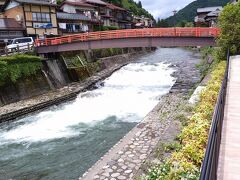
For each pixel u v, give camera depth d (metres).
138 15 125.50
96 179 9.03
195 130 8.11
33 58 28.78
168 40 29.52
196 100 14.83
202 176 2.67
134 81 34.81
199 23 82.69
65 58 36.31
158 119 15.59
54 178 12.48
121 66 47.97
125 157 10.56
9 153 15.48
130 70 43.59
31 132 18.52
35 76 28.41
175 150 8.45
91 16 61.47
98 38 31.58
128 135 13.22
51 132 18.30
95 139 16.64
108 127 18.56
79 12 60.19
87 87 31.88
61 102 26.25
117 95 27.52
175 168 6.16
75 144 16.12
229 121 8.62
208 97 11.65
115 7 77.00
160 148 9.22
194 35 28.28
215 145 4.42
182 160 6.52
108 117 20.78
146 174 7.69
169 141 9.58
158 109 18.08
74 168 13.29
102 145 15.70
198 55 60.81
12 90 25.19
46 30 42.47
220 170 5.75
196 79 31.92
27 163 14.16
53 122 20.33
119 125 18.84
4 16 41.03
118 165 9.93
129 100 25.39
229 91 12.60
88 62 41.62
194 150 6.85
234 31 26.16
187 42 29.02
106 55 50.06
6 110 22.09
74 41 32.56
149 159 8.82
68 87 31.52
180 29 28.59
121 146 11.77
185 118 11.88
